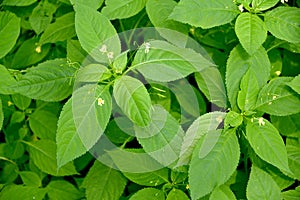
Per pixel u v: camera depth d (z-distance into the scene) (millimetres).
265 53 805
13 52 958
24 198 863
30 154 913
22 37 965
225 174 761
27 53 936
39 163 906
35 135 937
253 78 793
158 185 838
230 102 800
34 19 932
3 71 835
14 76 880
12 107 930
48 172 899
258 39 782
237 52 805
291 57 893
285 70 891
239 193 836
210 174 757
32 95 797
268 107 794
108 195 851
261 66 802
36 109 927
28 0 915
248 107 792
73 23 910
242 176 845
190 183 753
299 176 815
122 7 828
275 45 870
